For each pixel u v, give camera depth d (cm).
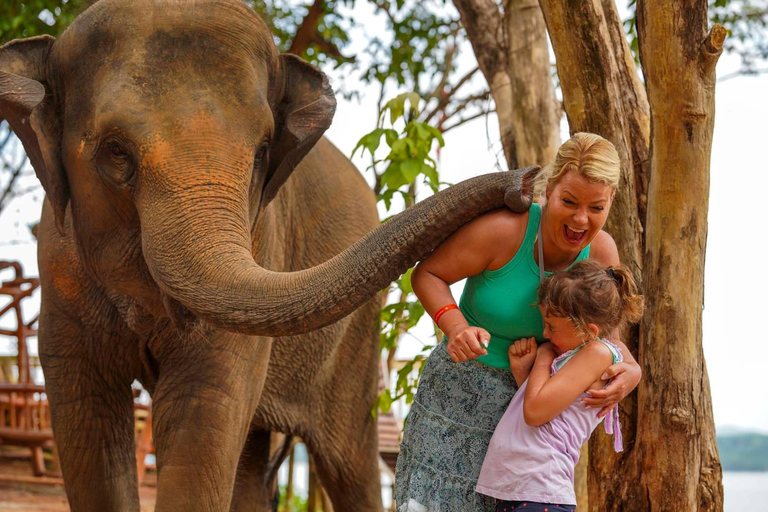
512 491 263
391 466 691
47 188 319
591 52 355
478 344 249
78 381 371
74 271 359
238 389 362
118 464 383
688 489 330
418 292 265
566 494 263
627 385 271
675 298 329
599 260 284
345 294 242
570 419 268
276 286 249
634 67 388
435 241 249
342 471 506
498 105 526
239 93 297
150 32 299
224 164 283
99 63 303
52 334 369
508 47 498
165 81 291
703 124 324
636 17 335
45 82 317
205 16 304
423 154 463
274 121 337
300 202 466
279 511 974
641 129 375
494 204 252
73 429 372
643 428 333
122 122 288
